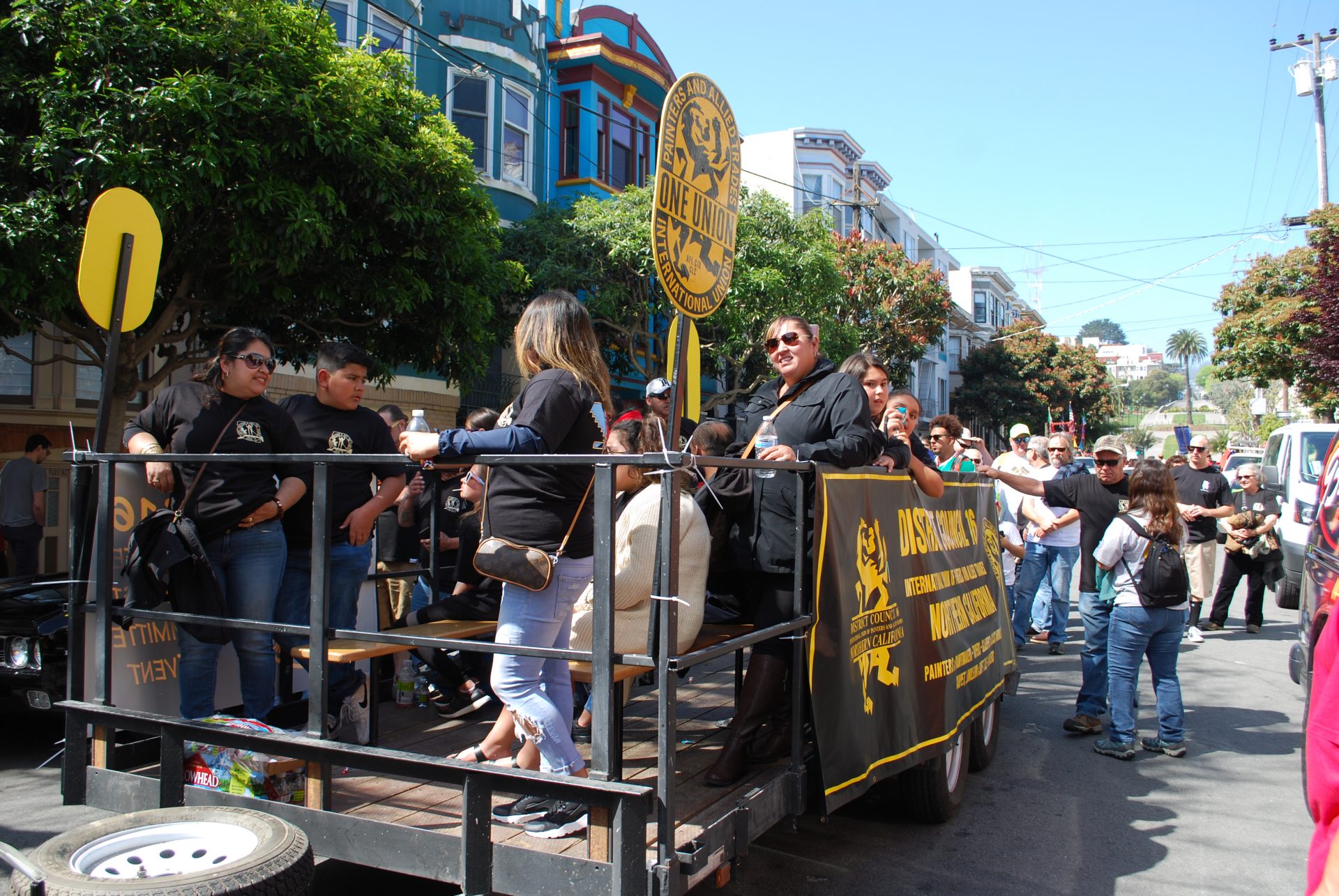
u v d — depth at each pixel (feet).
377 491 14.83
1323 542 16.94
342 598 14.32
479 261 34.27
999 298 205.36
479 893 8.71
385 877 13.17
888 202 139.85
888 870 14.20
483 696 15.25
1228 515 33.09
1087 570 21.72
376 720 13.00
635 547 10.66
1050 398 151.64
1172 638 20.18
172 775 10.54
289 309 31.86
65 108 23.89
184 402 12.69
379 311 32.48
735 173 12.40
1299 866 14.58
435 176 32.37
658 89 71.15
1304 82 83.56
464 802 8.71
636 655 8.42
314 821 9.73
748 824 9.98
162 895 7.89
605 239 53.67
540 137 62.39
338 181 29.66
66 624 17.15
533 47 60.49
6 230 22.12
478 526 14.70
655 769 12.39
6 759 18.38
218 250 27.89
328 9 47.24
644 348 61.36
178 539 11.72
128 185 23.93
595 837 8.29
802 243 59.36
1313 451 40.19
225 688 14.37
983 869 14.30
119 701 12.37
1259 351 81.41
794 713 10.94
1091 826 16.20
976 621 17.04
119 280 12.49
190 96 24.52
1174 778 18.84
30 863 8.35
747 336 57.77
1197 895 13.52
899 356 89.35
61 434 36.86
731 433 14.82
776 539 11.71
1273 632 35.86
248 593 12.66
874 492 12.85
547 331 10.47
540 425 9.69
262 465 12.76
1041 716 23.59
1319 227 73.77
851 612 11.72
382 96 32.01
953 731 15.01
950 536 16.19
